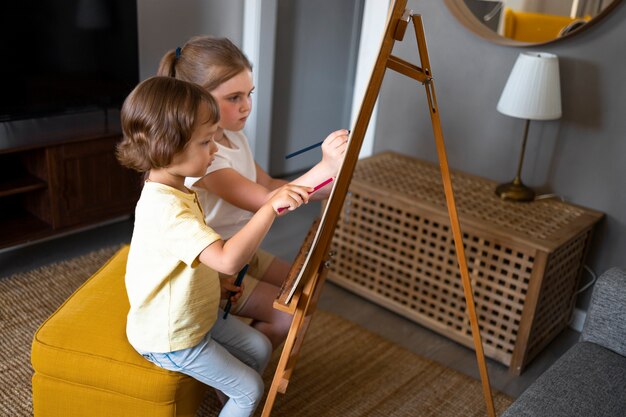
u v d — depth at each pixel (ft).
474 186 8.04
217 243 4.12
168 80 4.17
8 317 7.27
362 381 6.72
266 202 4.45
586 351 5.41
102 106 8.74
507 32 7.65
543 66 6.91
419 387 6.70
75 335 5.00
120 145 4.32
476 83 8.11
